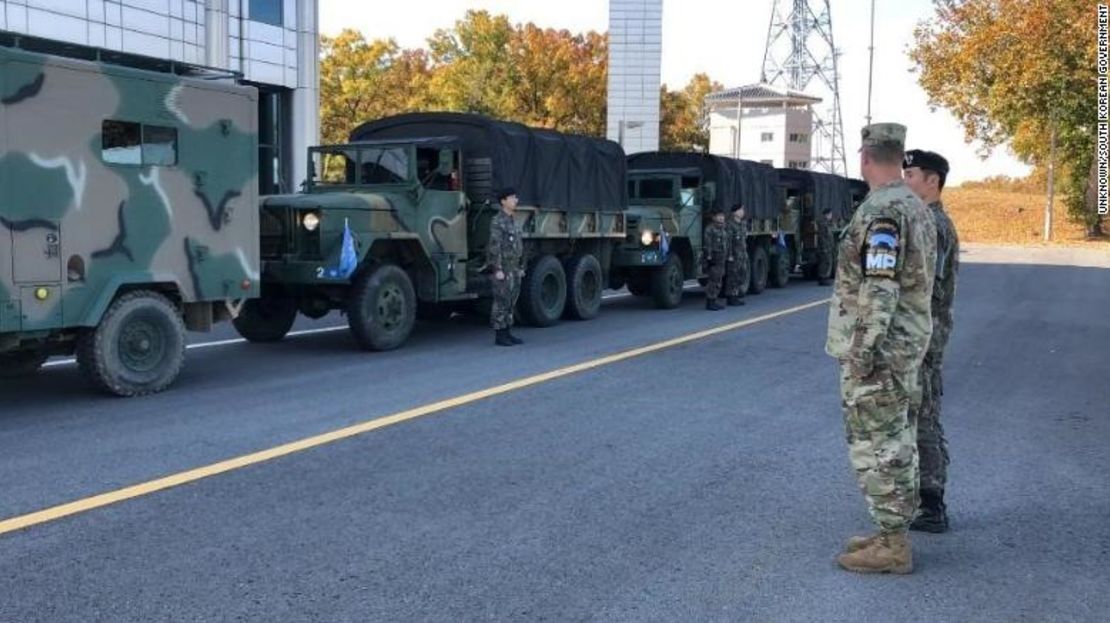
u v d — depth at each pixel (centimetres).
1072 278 2277
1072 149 4391
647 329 1266
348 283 1016
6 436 639
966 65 3628
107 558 425
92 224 732
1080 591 404
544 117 4834
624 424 698
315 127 2461
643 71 3912
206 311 845
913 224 401
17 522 469
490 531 467
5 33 675
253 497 513
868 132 411
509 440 645
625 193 1473
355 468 571
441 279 1131
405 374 894
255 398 773
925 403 468
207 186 821
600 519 487
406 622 365
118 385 762
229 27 2172
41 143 693
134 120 756
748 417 727
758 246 1869
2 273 676
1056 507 516
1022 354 1077
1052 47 3419
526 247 1261
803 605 387
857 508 509
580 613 376
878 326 394
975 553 447
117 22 1877
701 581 409
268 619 366
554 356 1014
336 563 423
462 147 1186
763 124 7119
